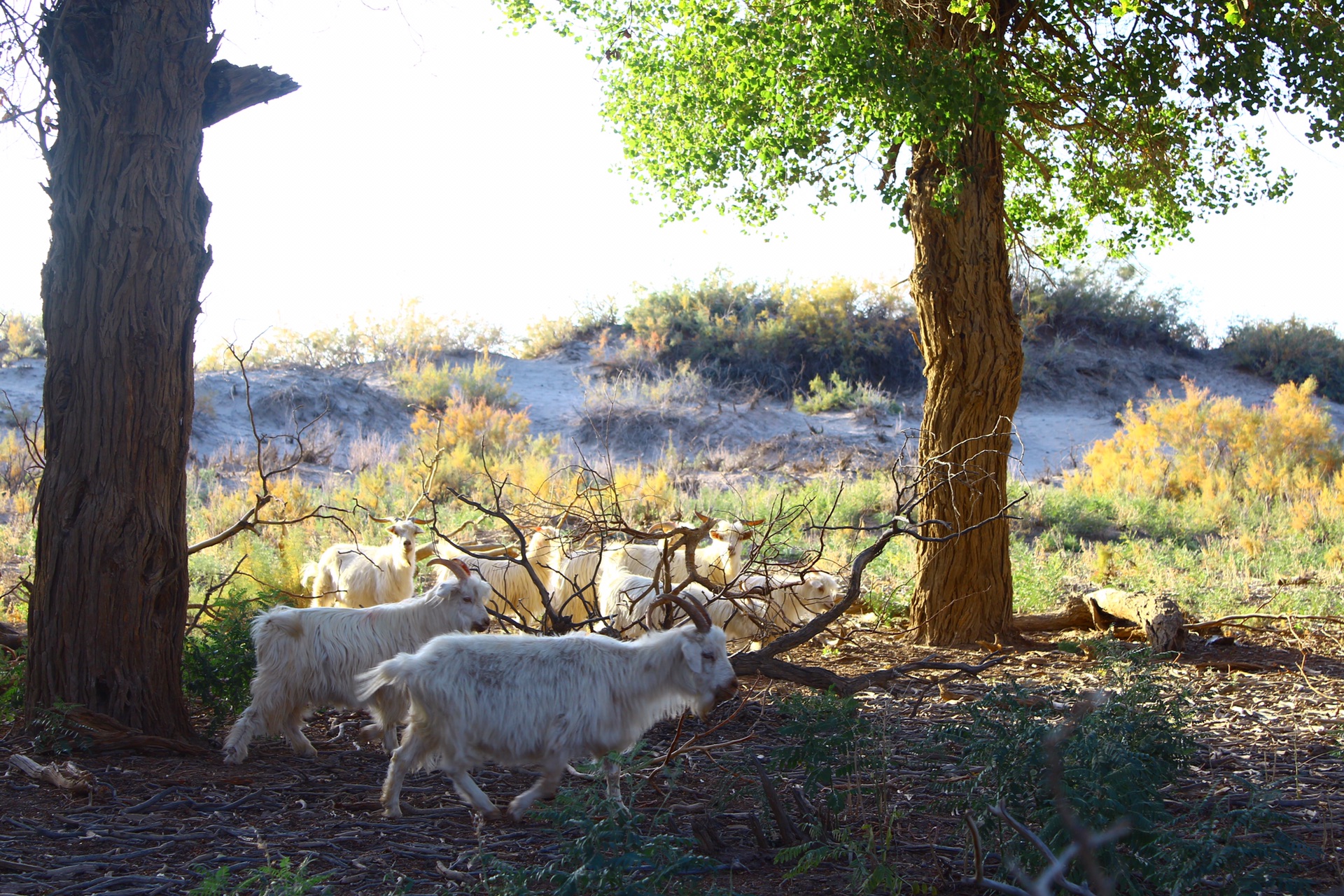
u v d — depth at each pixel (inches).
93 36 265.4
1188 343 1459.2
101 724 255.8
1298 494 818.2
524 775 257.6
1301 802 229.8
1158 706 204.8
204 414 1016.2
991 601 414.9
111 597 260.8
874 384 1279.5
